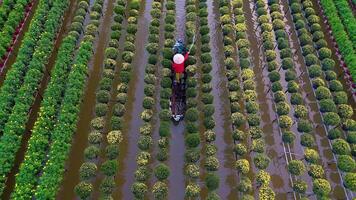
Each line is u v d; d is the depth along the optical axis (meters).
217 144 37.72
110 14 47.75
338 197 35.16
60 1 44.06
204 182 35.25
